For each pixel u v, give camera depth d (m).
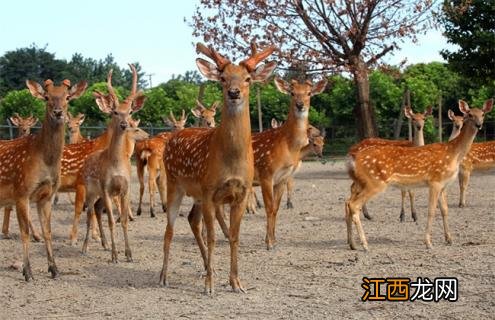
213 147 6.98
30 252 9.81
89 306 6.82
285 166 10.09
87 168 9.62
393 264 8.30
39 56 53.19
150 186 13.55
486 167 13.88
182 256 9.32
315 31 20.91
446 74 39.38
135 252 9.71
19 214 8.07
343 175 22.30
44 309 6.75
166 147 7.99
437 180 9.47
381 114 34.12
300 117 10.21
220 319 6.19
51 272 8.18
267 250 9.59
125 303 6.89
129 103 9.50
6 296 7.30
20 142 8.38
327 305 6.57
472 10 23.00
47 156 8.05
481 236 10.12
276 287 7.36
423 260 8.45
